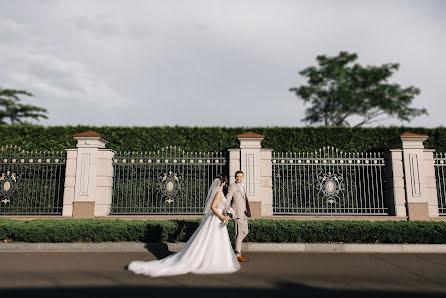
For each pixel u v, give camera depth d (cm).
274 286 446
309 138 1241
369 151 1226
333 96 2511
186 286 439
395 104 2453
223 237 553
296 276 505
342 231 773
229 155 1047
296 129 1253
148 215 1041
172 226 791
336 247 739
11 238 775
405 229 765
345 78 2536
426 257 672
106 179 1034
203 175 1115
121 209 1036
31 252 712
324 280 483
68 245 744
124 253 709
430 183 1034
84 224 779
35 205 1045
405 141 1053
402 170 1041
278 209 1120
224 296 397
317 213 1025
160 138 1235
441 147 1231
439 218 1005
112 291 415
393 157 1050
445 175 1152
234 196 635
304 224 791
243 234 628
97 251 731
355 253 716
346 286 452
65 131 1238
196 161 1073
